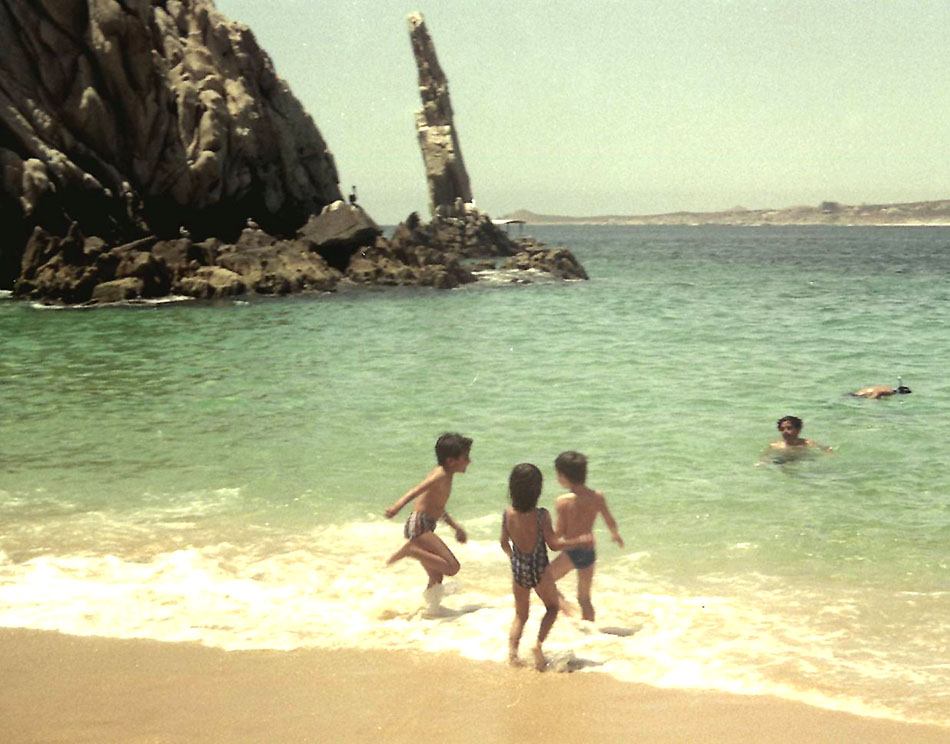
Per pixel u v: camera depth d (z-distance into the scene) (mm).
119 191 44656
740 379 18953
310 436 13859
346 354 22984
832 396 17000
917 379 18891
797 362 21484
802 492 10938
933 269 74188
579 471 7406
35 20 43406
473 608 7594
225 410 15844
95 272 36844
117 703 5895
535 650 6469
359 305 37469
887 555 8797
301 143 59469
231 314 33281
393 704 5863
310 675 6316
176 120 48125
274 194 55344
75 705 5867
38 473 11883
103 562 8648
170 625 7199
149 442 13516
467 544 9148
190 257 41719
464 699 5930
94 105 44281
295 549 9062
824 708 5750
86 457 12672
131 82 45750
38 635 7004
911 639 6879
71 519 10008
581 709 5770
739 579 8195
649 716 5660
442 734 5445
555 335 27281
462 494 10859
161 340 25672
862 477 11562
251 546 9148
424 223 81750
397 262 47906
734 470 11898
